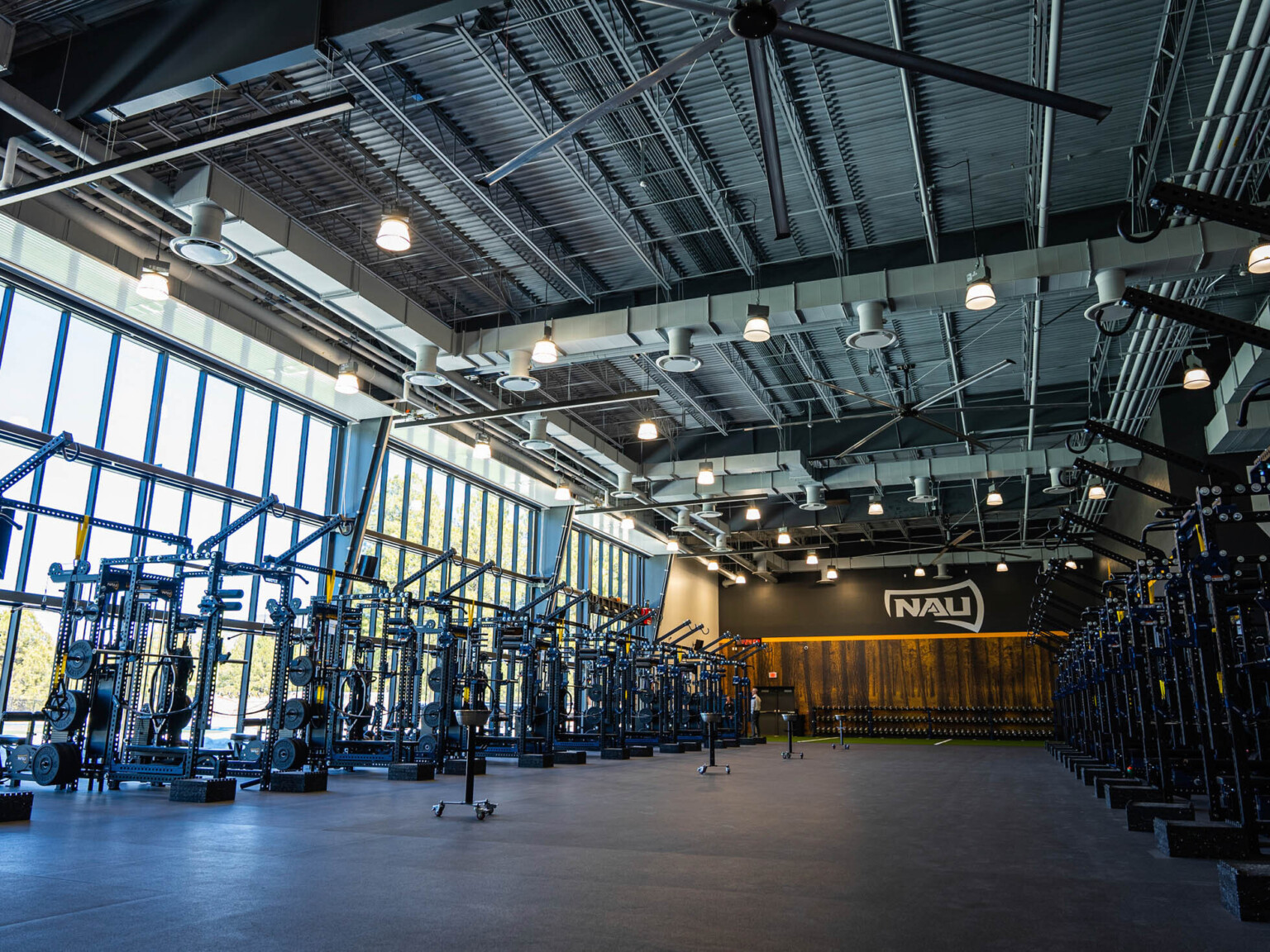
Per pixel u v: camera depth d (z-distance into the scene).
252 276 11.12
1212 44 8.27
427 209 10.89
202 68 7.18
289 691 15.12
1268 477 5.71
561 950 3.56
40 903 4.21
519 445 17.94
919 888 4.82
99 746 9.55
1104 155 10.04
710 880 4.99
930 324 14.18
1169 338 12.43
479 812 7.61
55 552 11.86
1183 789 9.06
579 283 12.68
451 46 8.20
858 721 29.56
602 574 26.05
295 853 5.72
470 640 13.88
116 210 10.35
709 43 4.95
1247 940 3.80
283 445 15.71
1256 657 8.78
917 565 29.03
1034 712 27.75
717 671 24.33
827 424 18.28
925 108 9.30
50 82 7.77
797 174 10.38
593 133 9.57
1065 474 16.77
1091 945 3.71
